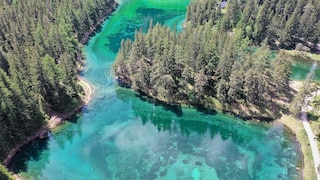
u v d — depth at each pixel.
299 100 91.56
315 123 90.88
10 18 129.25
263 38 141.12
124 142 89.12
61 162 82.06
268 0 151.62
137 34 110.44
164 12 181.75
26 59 102.25
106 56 133.12
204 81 96.94
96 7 163.12
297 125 91.69
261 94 98.25
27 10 135.88
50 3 149.00
